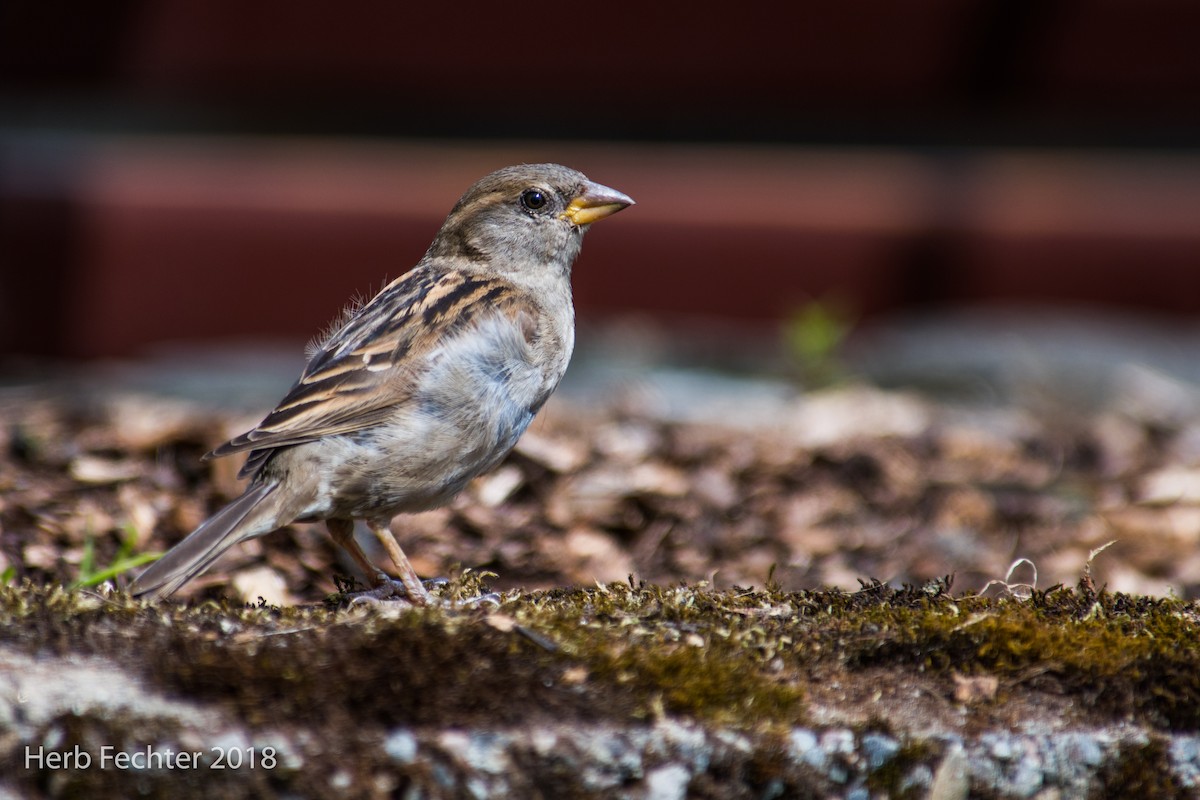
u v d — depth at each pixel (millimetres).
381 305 7207
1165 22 18172
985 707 5371
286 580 7961
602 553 9320
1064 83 18531
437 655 5066
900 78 18609
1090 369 16203
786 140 19016
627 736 4973
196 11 18312
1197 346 17438
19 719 4742
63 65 18469
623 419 13023
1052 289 18984
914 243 19047
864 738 5152
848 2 18312
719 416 13719
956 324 18312
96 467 9422
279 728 4824
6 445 9914
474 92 18719
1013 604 6039
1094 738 5324
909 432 12930
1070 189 18891
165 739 4762
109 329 18781
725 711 5109
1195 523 11047
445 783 4832
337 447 6500
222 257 18750
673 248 19078
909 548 10352
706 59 18547
